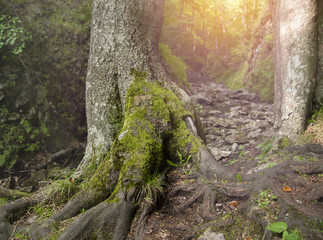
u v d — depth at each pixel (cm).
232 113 707
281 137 346
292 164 265
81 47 679
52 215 272
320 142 311
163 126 321
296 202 208
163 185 285
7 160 514
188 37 1720
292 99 350
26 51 580
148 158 281
